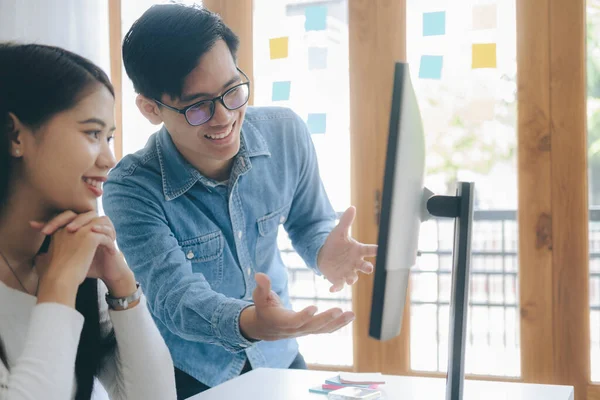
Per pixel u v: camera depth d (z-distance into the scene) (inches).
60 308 43.4
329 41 112.5
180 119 57.0
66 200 45.9
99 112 45.8
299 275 127.2
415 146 39.6
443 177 108.7
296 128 69.8
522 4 103.0
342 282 63.7
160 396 51.3
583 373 102.4
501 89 105.4
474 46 105.6
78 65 45.5
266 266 70.4
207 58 54.6
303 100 113.7
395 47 108.4
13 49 44.3
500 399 52.7
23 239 46.8
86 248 45.7
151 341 51.6
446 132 107.9
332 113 112.7
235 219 66.3
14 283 47.3
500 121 106.0
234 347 54.3
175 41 54.1
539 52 102.7
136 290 51.3
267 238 69.1
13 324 46.4
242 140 65.7
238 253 67.2
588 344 102.2
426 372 108.9
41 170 44.7
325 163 113.2
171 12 55.3
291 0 113.9
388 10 108.6
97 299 50.7
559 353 103.3
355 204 110.7
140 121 122.0
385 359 110.2
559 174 102.6
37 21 118.3
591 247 107.0
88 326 50.1
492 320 121.6
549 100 102.6
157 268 59.9
